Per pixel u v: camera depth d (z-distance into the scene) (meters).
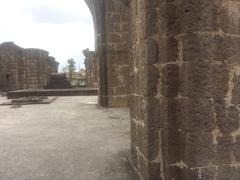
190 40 2.70
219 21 2.70
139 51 3.28
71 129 6.69
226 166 2.76
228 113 2.76
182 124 2.86
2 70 22.67
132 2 3.57
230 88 2.76
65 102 13.62
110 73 10.67
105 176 3.63
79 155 4.54
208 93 2.70
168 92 2.94
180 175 2.94
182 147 2.88
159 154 3.07
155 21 3.02
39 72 24.67
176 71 2.91
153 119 3.06
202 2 2.66
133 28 3.56
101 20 10.47
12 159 4.38
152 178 3.07
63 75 27.39
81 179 3.55
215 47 2.70
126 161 4.19
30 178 3.59
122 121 7.65
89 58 24.58
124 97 10.77
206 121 2.71
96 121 7.73
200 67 2.69
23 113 9.72
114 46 10.58
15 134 6.24
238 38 2.77
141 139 3.28
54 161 4.26
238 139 2.79
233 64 2.76
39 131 6.54
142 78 3.18
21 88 23.64
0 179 3.57
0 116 9.05
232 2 2.73
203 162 2.71
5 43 22.75
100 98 10.83
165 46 2.94
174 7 2.89
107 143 5.26
